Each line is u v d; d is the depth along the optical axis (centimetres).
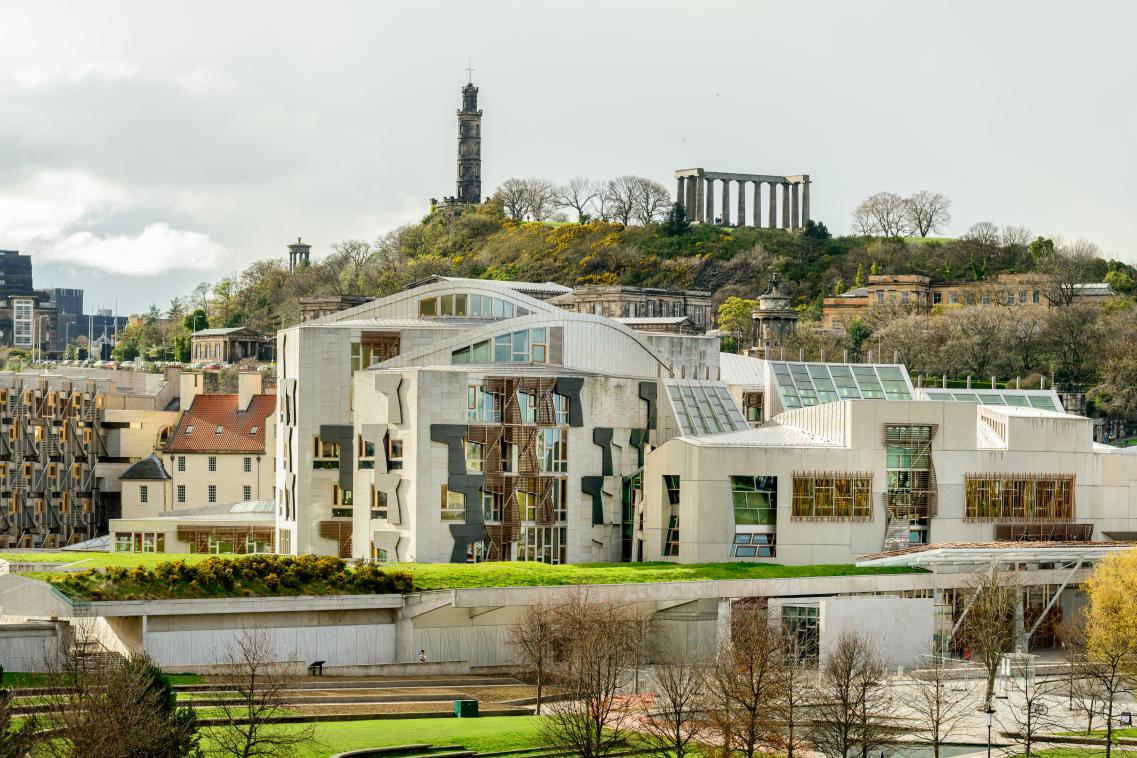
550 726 18475
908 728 19025
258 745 17062
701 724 18762
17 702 17612
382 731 18388
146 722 15375
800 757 18850
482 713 19900
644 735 18850
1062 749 19788
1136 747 19862
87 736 15075
